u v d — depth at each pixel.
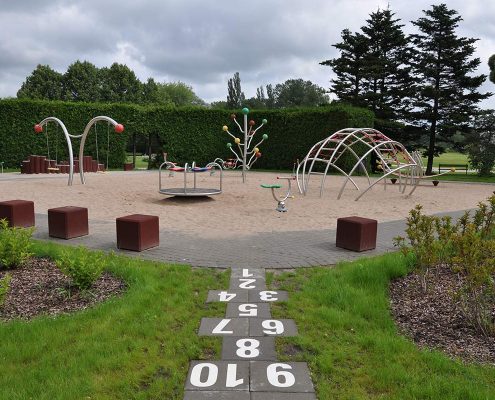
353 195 16.09
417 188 19.61
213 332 4.21
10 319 4.42
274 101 110.25
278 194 15.88
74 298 4.98
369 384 3.37
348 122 27.22
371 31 35.56
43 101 27.27
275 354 3.82
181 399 3.14
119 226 7.24
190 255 6.98
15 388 3.19
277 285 5.62
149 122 29.94
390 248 7.69
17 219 8.72
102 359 3.57
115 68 69.38
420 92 33.72
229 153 30.84
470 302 4.78
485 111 30.78
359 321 4.44
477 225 5.65
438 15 32.81
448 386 3.27
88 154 28.89
